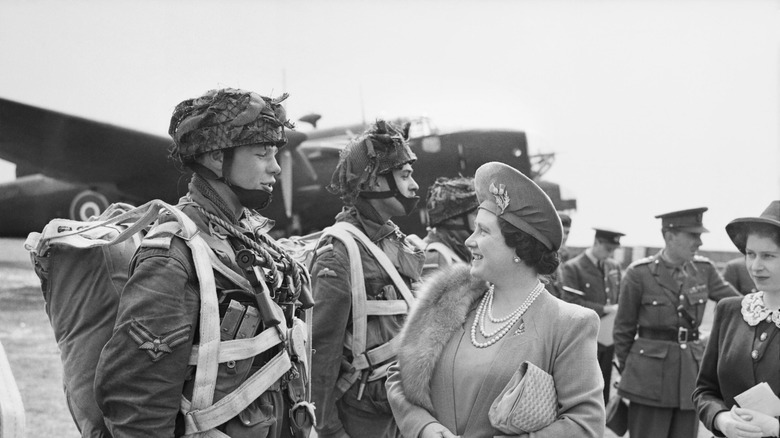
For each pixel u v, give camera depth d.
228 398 2.05
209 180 2.20
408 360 2.34
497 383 2.20
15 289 8.05
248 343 2.08
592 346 2.21
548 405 2.14
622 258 11.73
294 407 2.23
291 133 8.88
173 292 2.01
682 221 5.36
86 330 2.21
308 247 3.48
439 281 2.40
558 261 2.31
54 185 8.55
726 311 3.06
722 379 2.99
